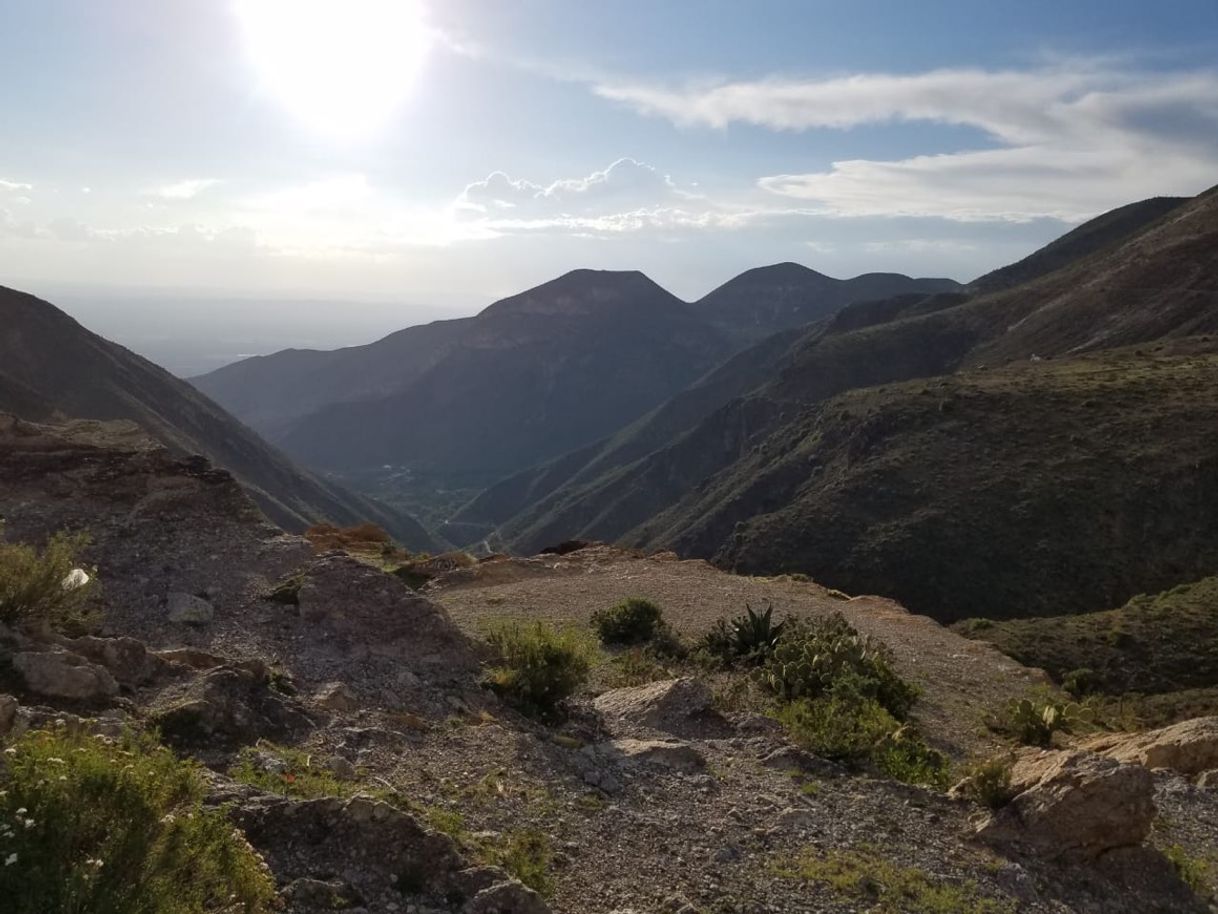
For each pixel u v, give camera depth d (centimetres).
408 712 890
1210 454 4453
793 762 948
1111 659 2450
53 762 387
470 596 1955
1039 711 1360
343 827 543
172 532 1311
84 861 364
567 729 977
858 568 4566
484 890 519
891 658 1630
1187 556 3988
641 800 781
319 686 903
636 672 1371
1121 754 1253
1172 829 961
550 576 2278
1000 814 833
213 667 843
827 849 735
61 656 695
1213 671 2312
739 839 726
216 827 434
